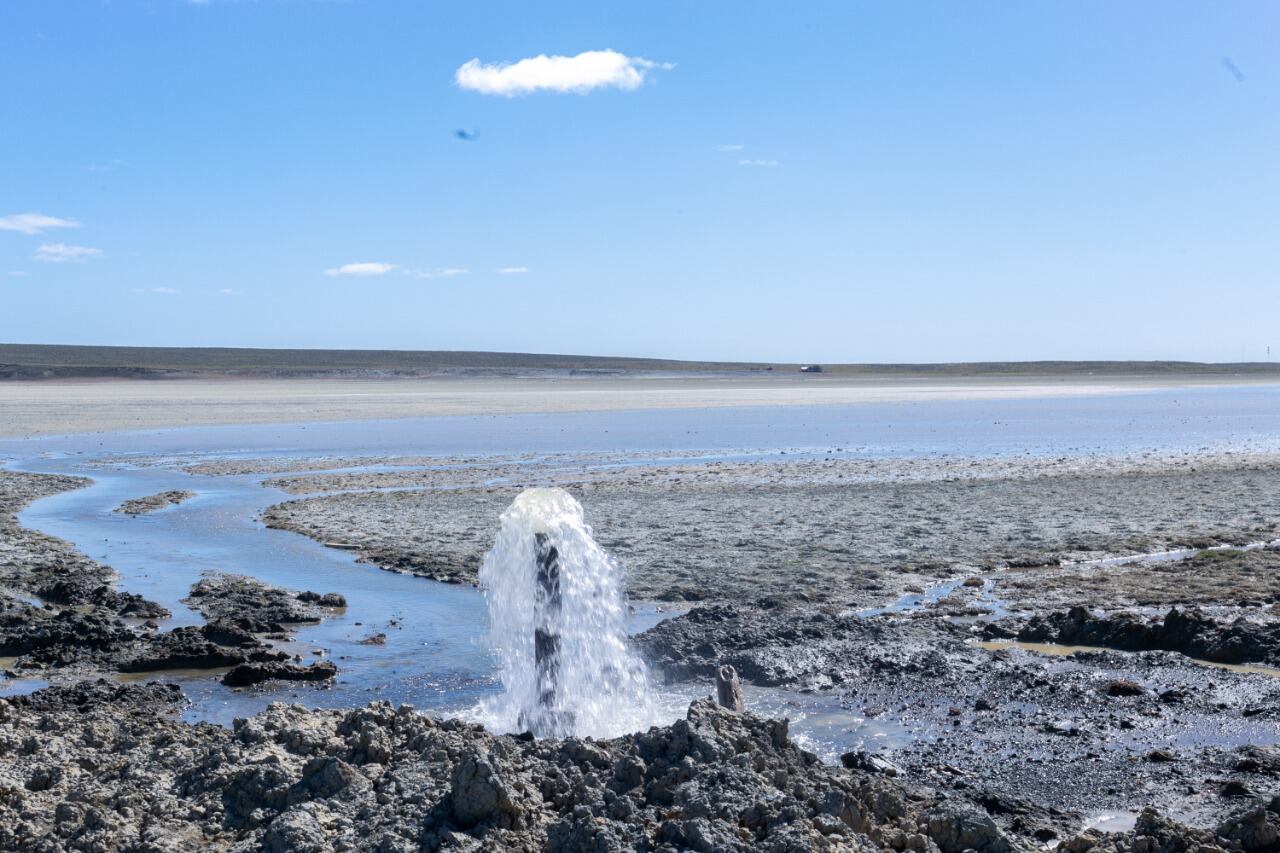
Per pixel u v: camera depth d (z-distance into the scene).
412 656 14.66
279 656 14.39
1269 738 11.14
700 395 108.12
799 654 13.94
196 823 7.87
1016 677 13.25
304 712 9.92
